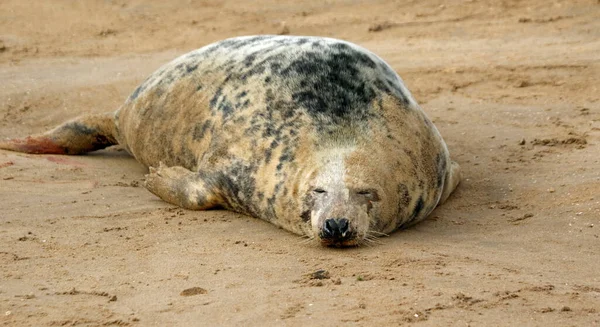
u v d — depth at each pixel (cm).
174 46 4997
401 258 1983
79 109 3812
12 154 3058
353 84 2395
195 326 1587
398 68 4203
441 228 2314
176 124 2655
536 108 3488
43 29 5344
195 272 1898
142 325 1595
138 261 1983
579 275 1886
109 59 4731
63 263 1967
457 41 4678
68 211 2403
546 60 4116
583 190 2511
